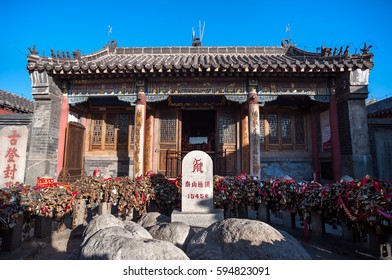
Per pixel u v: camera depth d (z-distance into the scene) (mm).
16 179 10789
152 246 3619
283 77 11023
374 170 10500
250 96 10945
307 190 6418
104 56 15281
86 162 13203
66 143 11281
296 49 15406
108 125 13656
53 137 10906
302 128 13469
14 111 15133
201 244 4285
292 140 13312
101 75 10789
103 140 13484
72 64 10883
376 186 4906
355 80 9969
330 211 5840
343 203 5359
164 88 11211
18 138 11055
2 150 11023
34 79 10656
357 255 5395
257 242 3834
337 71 10109
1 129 11164
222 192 7750
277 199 7180
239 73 10523
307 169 12930
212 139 16016
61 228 7137
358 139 9961
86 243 4070
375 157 10617
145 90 11219
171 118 13594
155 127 13422
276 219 8430
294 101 12938
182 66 10016
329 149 11516
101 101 13133
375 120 10836
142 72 10391
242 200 7781
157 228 5344
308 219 6469
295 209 6750
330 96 10992
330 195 5766
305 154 13062
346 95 10195
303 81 11109
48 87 10633
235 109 13391
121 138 13484
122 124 13625
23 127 11148
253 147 10719
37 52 10852
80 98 11438
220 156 13156
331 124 10922
